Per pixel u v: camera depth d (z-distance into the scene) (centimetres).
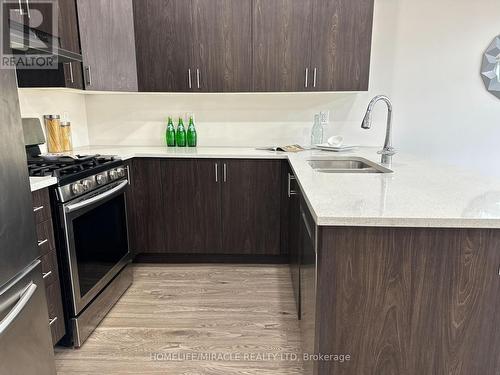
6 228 114
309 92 289
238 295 240
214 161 268
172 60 276
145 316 215
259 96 314
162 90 282
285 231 277
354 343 121
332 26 266
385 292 117
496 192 138
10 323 111
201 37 272
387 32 298
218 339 193
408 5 293
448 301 117
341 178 168
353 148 298
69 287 180
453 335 119
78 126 312
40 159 219
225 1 265
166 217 279
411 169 193
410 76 304
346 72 273
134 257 285
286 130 320
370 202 124
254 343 190
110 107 322
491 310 116
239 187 272
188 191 274
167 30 272
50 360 143
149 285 254
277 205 273
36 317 132
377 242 113
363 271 115
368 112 208
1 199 111
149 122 323
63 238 174
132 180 271
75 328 184
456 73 301
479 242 111
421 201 125
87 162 210
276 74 275
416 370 123
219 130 321
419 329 119
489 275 114
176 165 270
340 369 124
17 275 120
